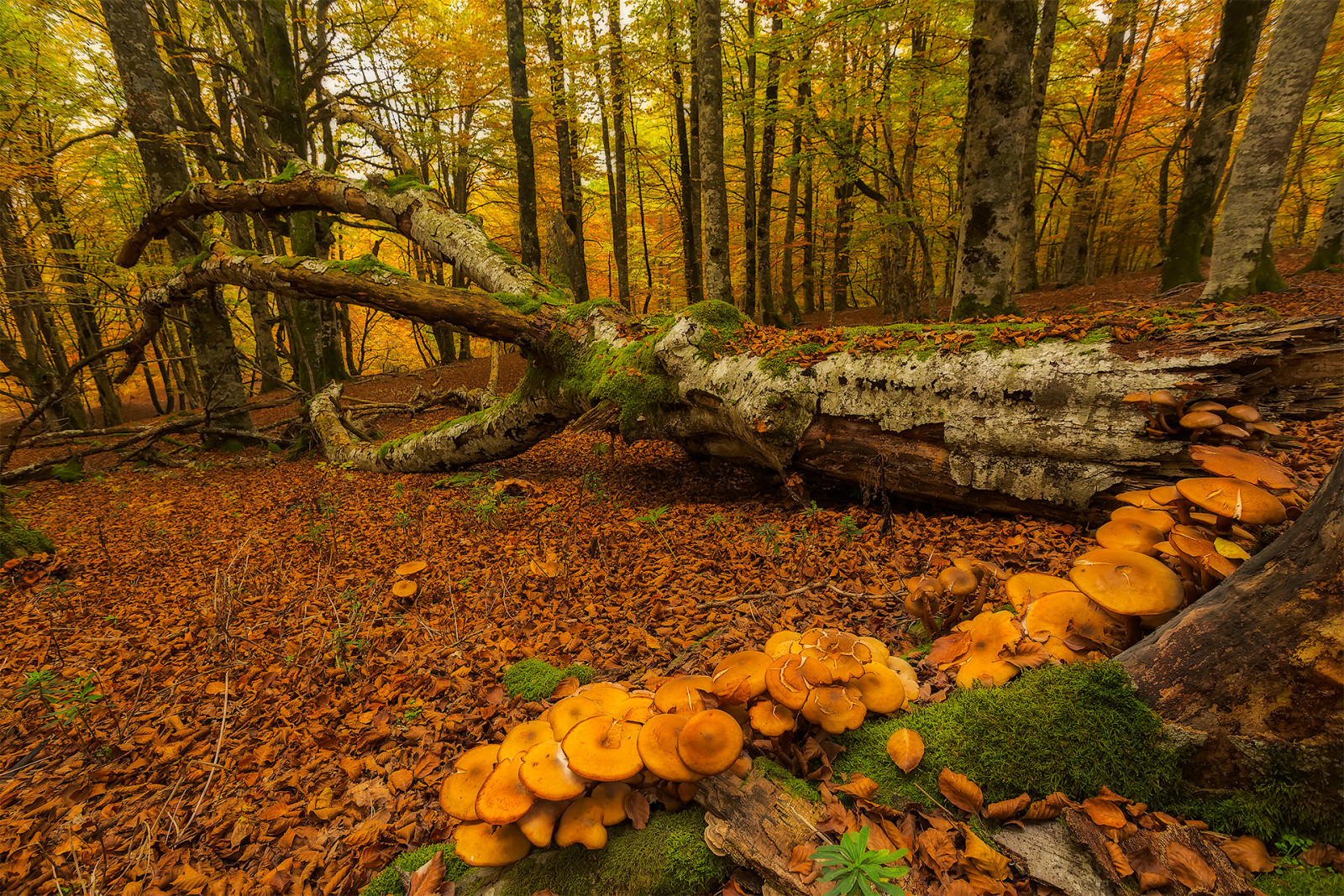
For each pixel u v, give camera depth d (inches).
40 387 670.5
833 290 729.0
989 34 267.9
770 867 62.1
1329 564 59.8
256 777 110.3
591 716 76.2
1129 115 709.3
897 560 157.6
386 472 400.5
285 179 395.5
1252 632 63.7
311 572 217.9
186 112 513.7
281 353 856.9
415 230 382.0
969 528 173.9
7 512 271.4
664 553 194.9
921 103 486.0
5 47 610.9
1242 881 54.8
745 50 506.6
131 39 443.2
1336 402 135.5
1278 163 346.0
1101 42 703.1
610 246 1267.2
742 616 144.3
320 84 647.8
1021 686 75.6
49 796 111.8
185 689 145.1
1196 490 82.2
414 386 812.6
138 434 510.6
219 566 232.5
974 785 66.7
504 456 354.0
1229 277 371.2
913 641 116.7
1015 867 59.8
